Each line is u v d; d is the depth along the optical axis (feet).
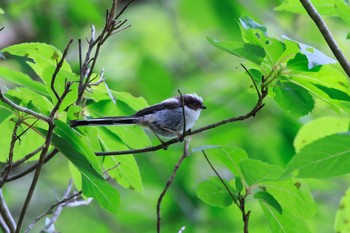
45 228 30.19
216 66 68.95
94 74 28.91
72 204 31.45
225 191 26.81
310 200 26.73
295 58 24.75
